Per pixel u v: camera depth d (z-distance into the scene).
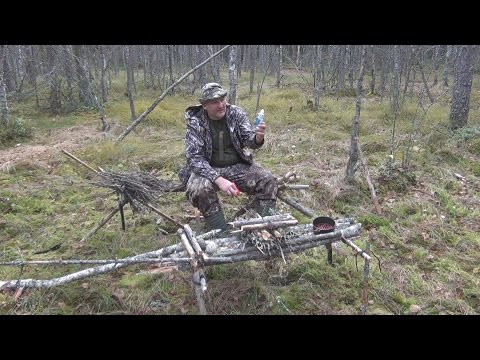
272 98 10.66
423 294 3.53
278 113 9.20
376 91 13.00
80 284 3.54
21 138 8.05
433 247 4.21
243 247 3.16
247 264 3.76
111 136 7.79
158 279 3.59
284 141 7.25
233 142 3.86
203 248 3.12
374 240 4.28
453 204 5.01
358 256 3.98
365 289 3.23
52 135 8.32
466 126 7.59
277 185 3.97
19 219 4.72
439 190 5.29
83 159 6.58
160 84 14.82
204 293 3.34
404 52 10.45
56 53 10.86
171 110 9.66
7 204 5.05
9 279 3.65
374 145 6.88
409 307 3.38
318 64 10.47
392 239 4.30
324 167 6.21
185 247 3.05
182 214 4.81
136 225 4.60
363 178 5.46
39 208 5.03
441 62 15.73
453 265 3.89
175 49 18.02
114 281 3.63
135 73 18.97
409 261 3.98
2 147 7.68
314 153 6.80
